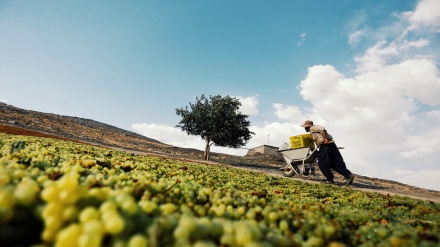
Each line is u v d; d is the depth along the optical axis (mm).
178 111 31469
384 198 7152
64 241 1486
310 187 8656
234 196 3756
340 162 12219
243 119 31391
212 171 9539
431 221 3961
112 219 1589
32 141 8891
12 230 1580
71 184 1959
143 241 1520
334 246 1991
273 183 8766
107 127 52750
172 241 1642
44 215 1713
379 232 2785
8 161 3686
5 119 25859
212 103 30625
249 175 10711
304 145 14875
